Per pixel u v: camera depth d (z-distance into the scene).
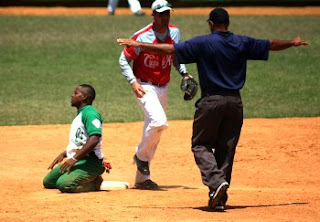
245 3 106.12
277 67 61.12
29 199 22.83
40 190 24.73
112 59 64.38
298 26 83.75
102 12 98.38
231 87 20.47
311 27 83.19
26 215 20.22
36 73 58.44
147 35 25.03
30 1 102.31
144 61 25.05
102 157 24.73
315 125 39.28
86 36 75.50
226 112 20.55
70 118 42.25
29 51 67.38
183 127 38.97
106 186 25.41
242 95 50.78
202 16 92.50
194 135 21.00
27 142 35.00
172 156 32.34
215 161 20.58
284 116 43.06
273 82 55.28
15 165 29.89
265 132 37.25
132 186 26.19
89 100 24.53
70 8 102.19
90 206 21.42
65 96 50.09
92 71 59.47
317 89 52.88
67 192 24.16
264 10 102.44
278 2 106.12
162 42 25.19
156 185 25.34
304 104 47.50
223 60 20.41
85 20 87.94
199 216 19.88
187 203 22.00
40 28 80.62
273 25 84.38
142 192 24.31
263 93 51.50
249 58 20.80
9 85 53.78
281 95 50.84
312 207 21.22
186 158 31.98
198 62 20.61
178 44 20.45
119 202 22.14
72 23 84.94
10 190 24.62
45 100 48.56
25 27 81.25
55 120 41.59
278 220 19.33
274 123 40.00
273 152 32.78
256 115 43.38
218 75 20.47
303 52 67.88
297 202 22.11
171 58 25.28
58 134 37.03
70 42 71.81
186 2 104.50
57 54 66.19
